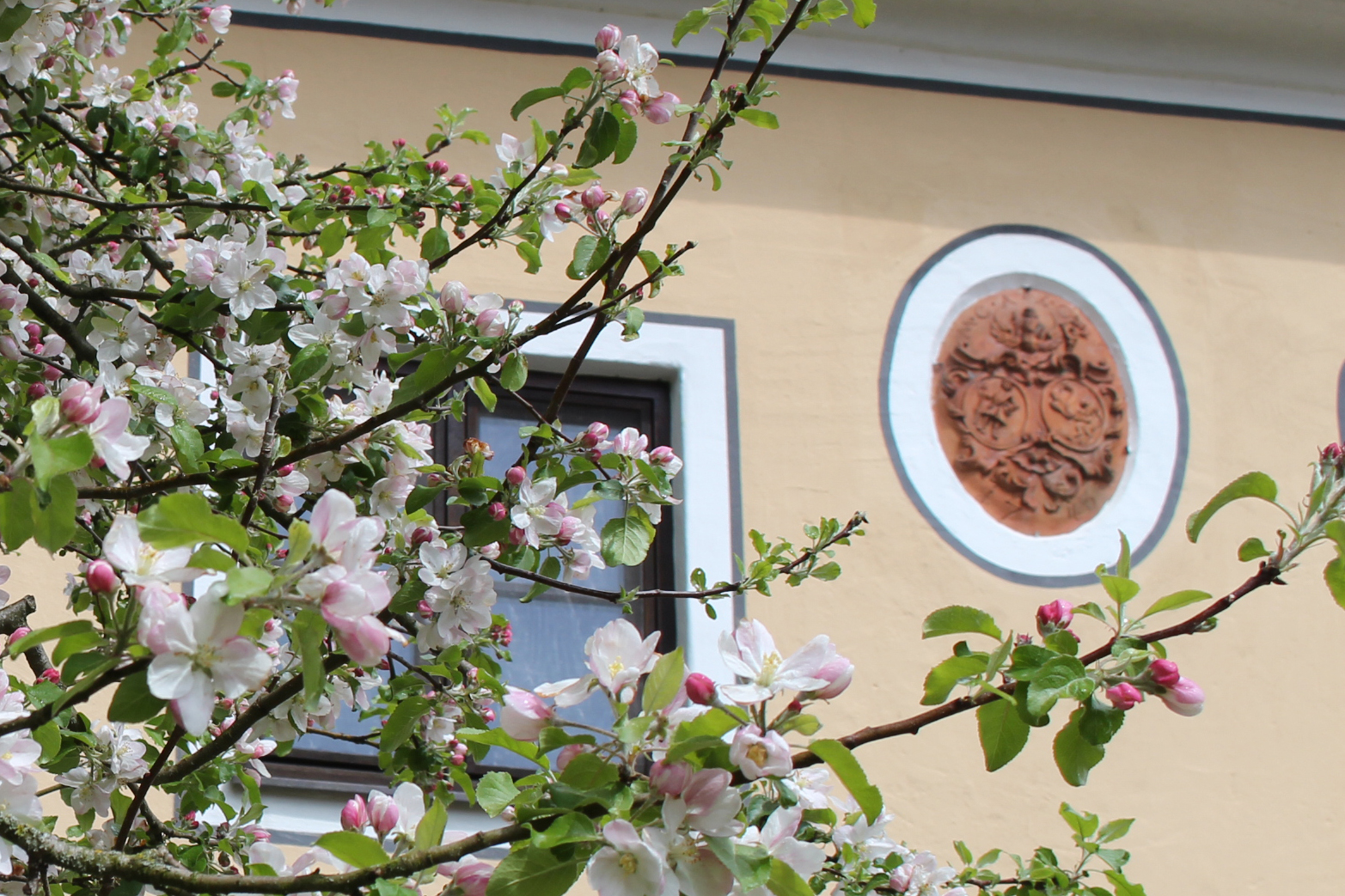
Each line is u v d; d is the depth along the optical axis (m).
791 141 5.64
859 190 5.62
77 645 1.46
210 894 1.64
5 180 3.00
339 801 4.17
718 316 5.26
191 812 3.00
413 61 5.36
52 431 1.59
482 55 5.44
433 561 2.54
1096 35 6.07
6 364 2.75
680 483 4.98
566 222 2.86
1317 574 5.43
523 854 1.49
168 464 2.66
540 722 1.53
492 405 2.70
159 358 2.70
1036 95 6.00
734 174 5.52
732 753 1.43
